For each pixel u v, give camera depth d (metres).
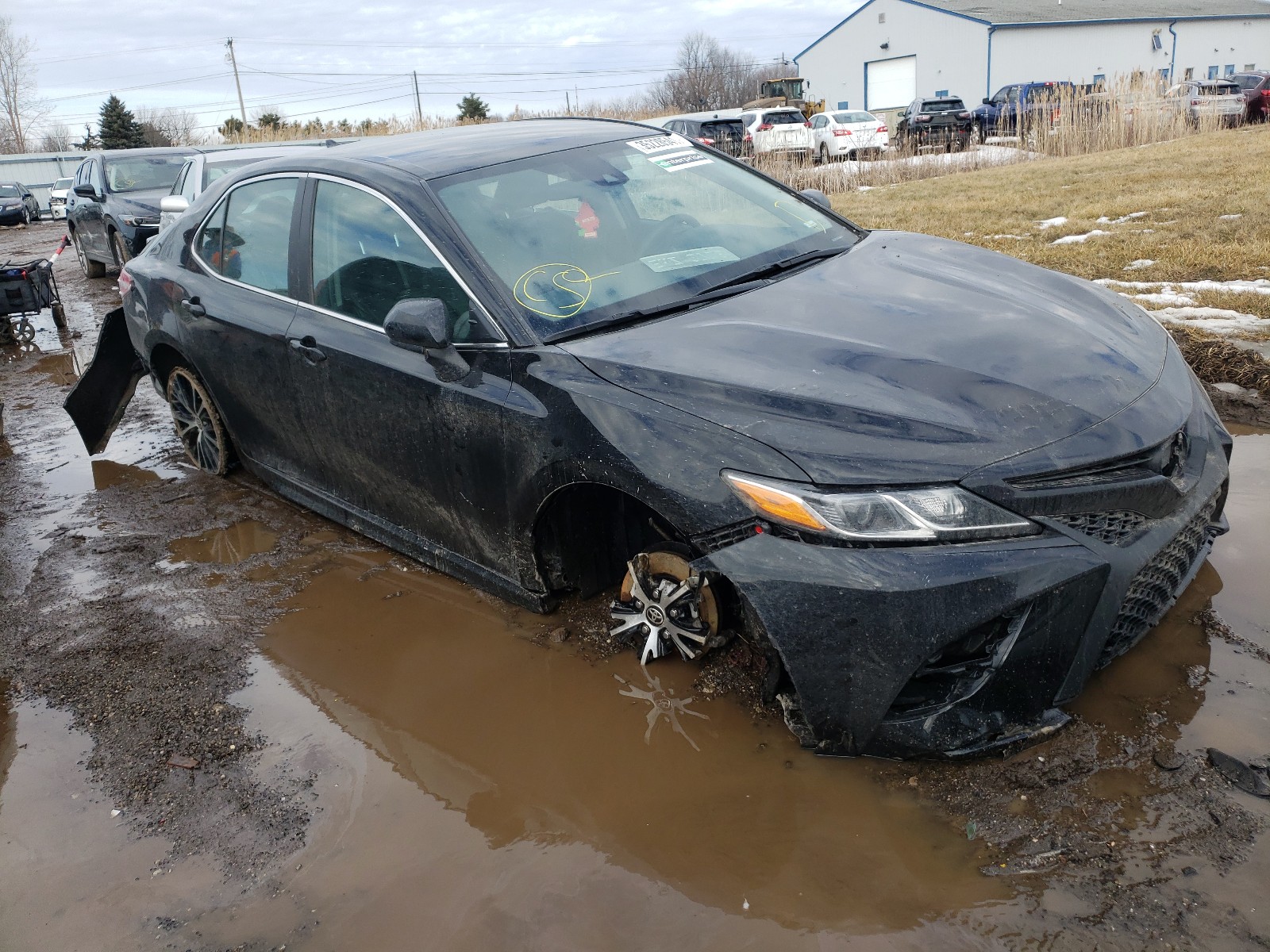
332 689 3.04
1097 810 2.19
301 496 4.11
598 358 2.75
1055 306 2.96
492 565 3.23
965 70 42.31
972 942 1.91
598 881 2.18
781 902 2.06
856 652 2.24
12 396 6.99
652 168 3.72
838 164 18.89
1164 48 44.59
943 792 2.31
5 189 30.55
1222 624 2.84
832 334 2.71
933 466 2.22
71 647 3.41
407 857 2.31
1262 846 2.04
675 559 2.75
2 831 2.54
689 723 2.69
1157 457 2.42
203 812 2.54
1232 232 8.25
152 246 4.92
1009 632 2.21
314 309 3.62
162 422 6.01
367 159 3.60
